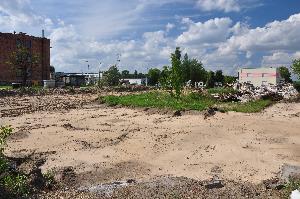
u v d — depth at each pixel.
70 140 20.17
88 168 14.48
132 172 13.98
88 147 18.44
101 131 23.05
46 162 15.45
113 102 39.69
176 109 31.50
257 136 20.69
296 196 9.80
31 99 49.00
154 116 29.73
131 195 10.46
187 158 16.08
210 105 34.59
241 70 88.00
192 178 12.83
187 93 47.16
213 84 95.62
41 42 95.81
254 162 15.27
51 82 77.56
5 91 56.34
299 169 12.67
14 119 28.97
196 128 23.45
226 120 26.61
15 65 77.44
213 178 12.77
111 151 17.53
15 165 13.81
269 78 85.12
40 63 95.31
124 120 28.05
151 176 13.42
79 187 12.02
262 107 34.94
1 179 10.59
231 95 43.09
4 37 86.31
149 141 19.70
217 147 18.08
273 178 12.50
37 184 11.77
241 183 12.14
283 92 49.88
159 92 53.28
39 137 20.92
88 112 33.47
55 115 31.50
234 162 15.31
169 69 41.81
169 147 18.23
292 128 23.27
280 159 15.71
